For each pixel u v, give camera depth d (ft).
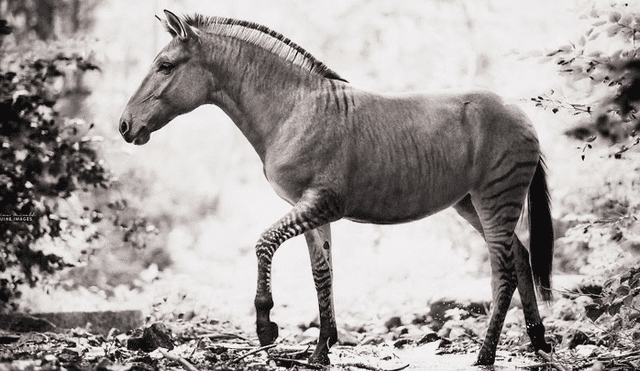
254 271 54.44
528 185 24.14
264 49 22.90
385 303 36.81
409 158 22.75
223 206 85.10
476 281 33.99
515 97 23.77
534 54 23.71
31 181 31.24
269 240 21.15
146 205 62.23
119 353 22.47
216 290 42.80
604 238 27.81
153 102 22.72
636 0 23.08
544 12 55.62
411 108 23.26
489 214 23.79
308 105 22.26
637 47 22.99
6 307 31.58
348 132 22.17
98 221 33.86
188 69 22.79
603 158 26.43
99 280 47.57
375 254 45.57
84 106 64.08
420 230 46.78
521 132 24.00
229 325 34.50
